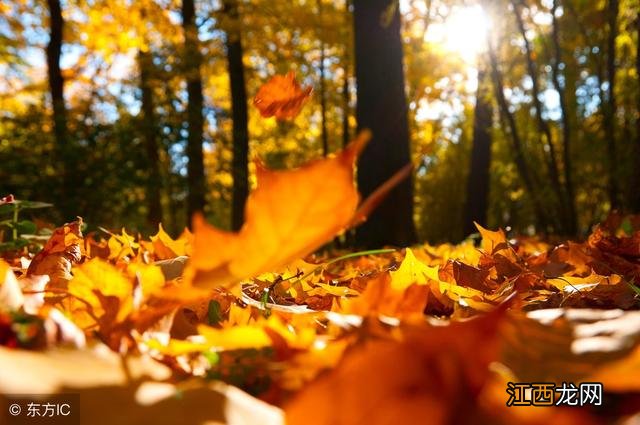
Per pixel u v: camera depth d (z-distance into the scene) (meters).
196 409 0.49
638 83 10.09
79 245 1.97
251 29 15.55
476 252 2.55
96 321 0.86
